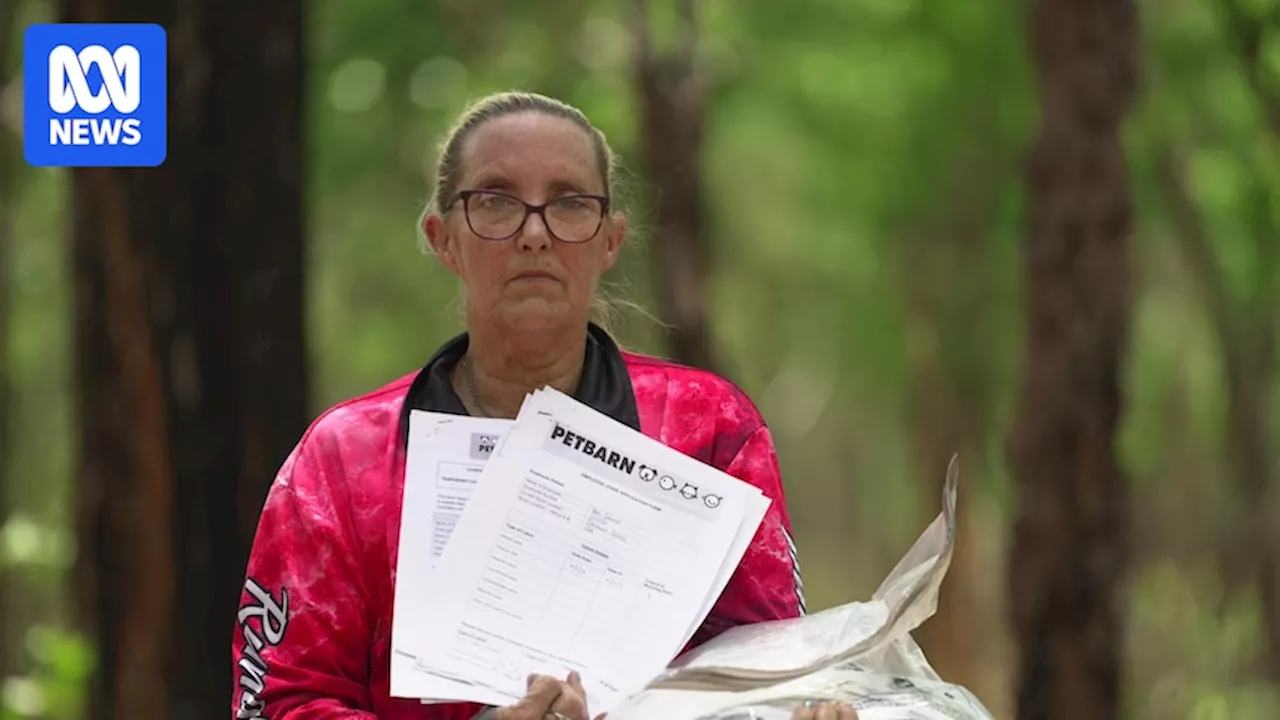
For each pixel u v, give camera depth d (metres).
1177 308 20.25
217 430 6.55
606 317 3.71
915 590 2.96
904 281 18.83
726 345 12.02
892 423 24.62
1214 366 17.88
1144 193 15.55
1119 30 8.87
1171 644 18.11
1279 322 16.25
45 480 19.53
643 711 2.89
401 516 3.03
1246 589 15.97
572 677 2.84
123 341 6.54
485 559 2.98
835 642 2.97
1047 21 8.92
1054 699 8.77
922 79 16.05
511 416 3.21
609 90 14.06
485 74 14.90
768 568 3.14
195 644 6.51
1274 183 14.15
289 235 6.66
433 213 3.27
